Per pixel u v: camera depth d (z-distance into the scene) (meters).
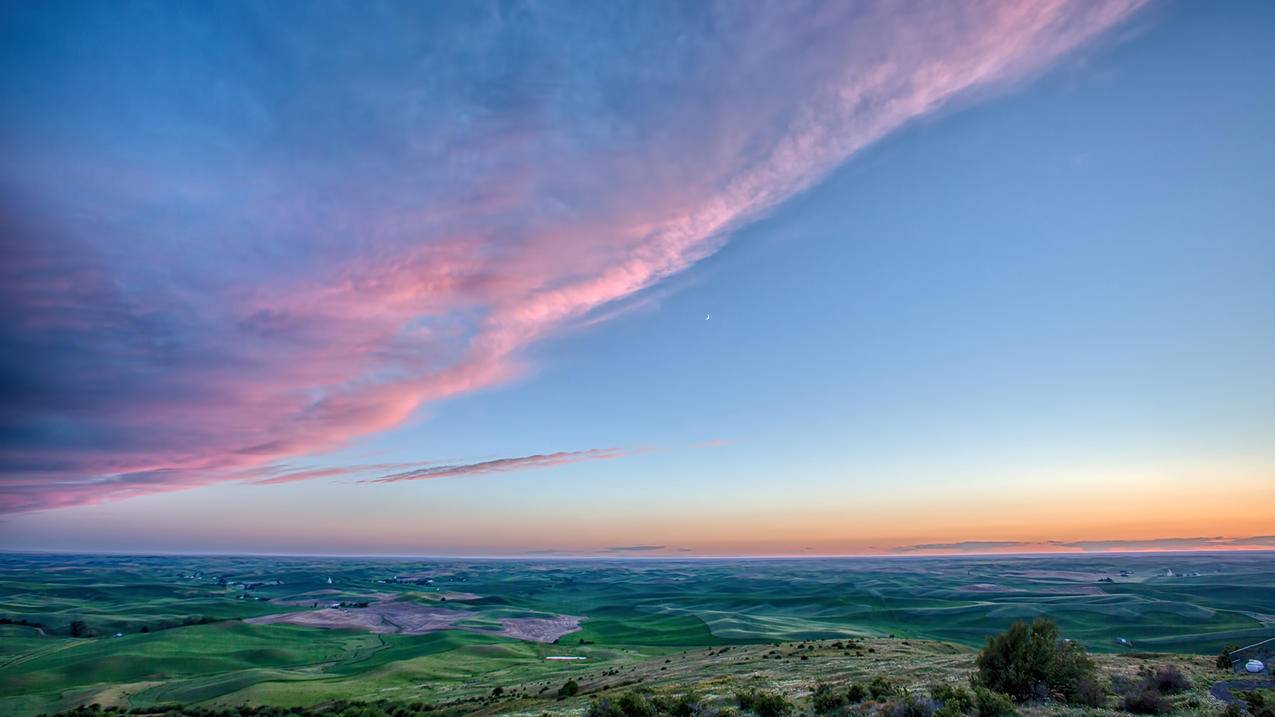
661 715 40.25
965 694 34.72
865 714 34.25
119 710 86.38
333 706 79.94
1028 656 36.28
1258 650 46.84
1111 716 31.70
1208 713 31.84
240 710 81.38
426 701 76.25
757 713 38.03
